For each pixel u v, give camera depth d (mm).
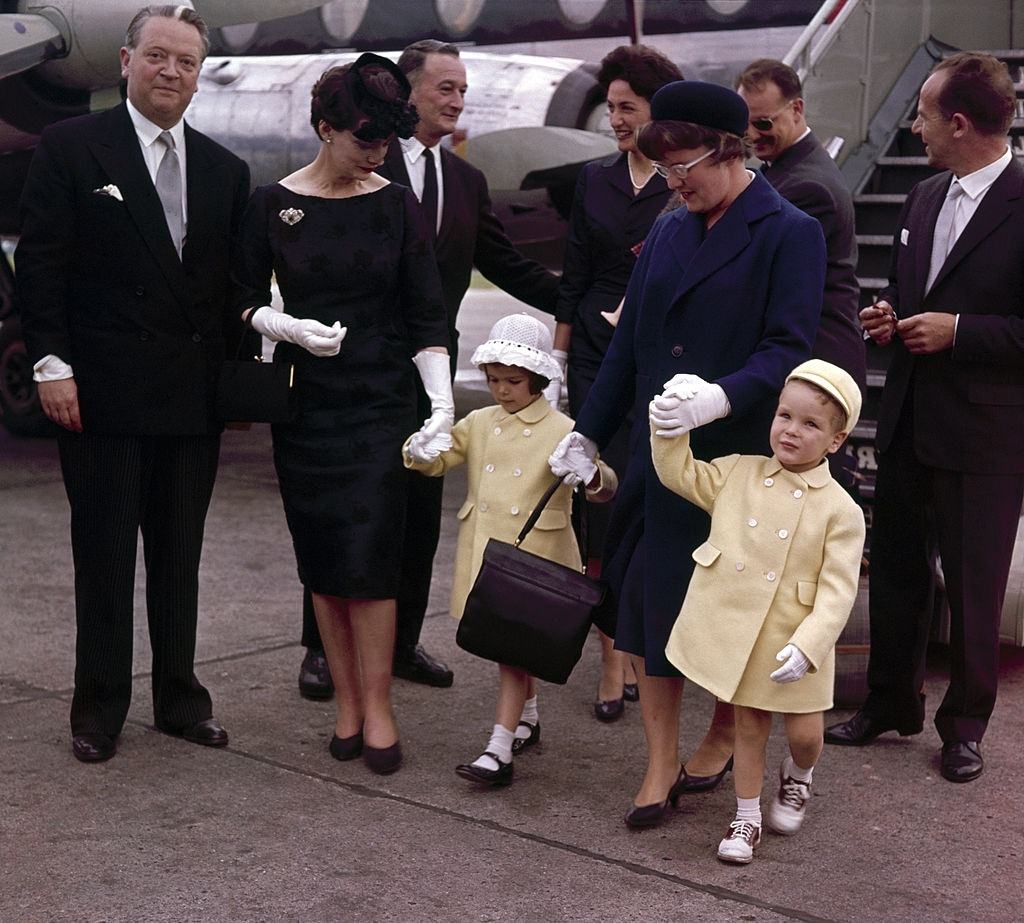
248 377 3467
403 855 2979
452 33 9539
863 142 6027
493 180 7570
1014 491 3543
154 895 2748
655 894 2809
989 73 3438
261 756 3604
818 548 2883
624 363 3262
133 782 3383
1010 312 3506
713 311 3010
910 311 3637
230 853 2967
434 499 4227
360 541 3422
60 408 3404
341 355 3457
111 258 3418
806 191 3770
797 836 3143
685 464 2918
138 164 3410
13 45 6672
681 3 8711
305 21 10203
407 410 3545
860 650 3990
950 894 2840
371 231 3465
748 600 2891
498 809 3273
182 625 3664
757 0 8461
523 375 3424
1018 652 4625
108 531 3520
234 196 3594
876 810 3309
